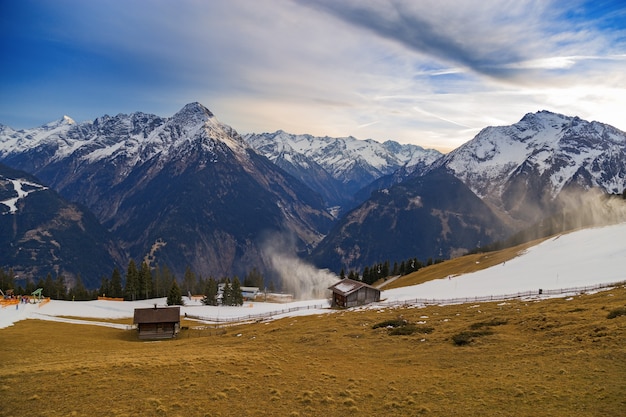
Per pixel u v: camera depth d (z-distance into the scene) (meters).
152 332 90.38
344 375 42.09
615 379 33.28
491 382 36.22
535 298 79.94
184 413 31.88
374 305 106.25
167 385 38.00
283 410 32.75
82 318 113.69
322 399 34.81
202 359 47.16
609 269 96.50
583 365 37.22
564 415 28.34
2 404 33.47
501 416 29.36
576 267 106.75
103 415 31.38
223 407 33.16
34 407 32.88
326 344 59.56
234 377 40.50
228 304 161.88
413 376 40.66
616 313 51.03
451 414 30.61
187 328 102.44
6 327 84.25
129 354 55.38
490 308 75.31
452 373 40.50
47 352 58.38
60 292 173.50
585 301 66.12
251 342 66.62
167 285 195.25
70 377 39.91
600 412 28.22
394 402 33.59
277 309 135.38
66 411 32.12
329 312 103.62
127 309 142.38
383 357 50.22
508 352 45.09
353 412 32.34
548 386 33.59
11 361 50.56
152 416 31.25
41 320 99.75
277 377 41.19
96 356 53.84
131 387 37.31
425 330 61.75
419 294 118.75
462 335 54.03
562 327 50.56
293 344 61.66
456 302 91.75
